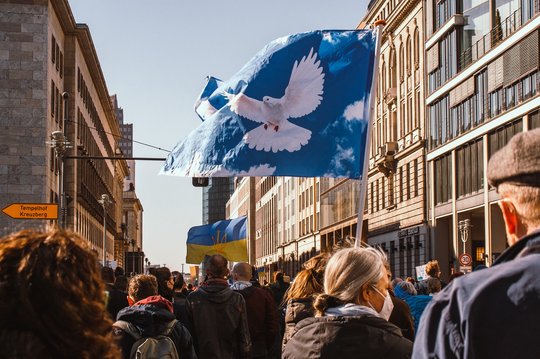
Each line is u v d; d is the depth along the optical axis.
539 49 35.56
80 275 2.37
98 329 2.38
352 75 10.27
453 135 47.25
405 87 57.25
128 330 6.97
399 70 58.91
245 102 10.25
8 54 43.31
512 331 2.35
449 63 47.94
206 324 9.38
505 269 2.43
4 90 43.16
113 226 98.31
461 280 2.50
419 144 52.62
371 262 4.66
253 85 10.28
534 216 2.59
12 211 25.88
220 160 10.23
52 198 45.31
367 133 9.45
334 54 10.27
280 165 10.19
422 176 52.44
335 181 77.19
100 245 80.12
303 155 10.20
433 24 50.88
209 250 24.53
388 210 60.34
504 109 39.69
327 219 81.06
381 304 4.70
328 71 10.26
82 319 2.33
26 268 2.30
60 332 2.29
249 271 11.05
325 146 10.23
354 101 10.23
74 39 54.75
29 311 2.27
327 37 10.29
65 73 54.56
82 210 61.41
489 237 41.78
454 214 46.88
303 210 98.31
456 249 46.50
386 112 62.16
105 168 88.12
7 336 2.27
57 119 48.78
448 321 2.46
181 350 7.22
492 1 41.59
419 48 53.97
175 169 10.41
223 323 9.41
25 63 43.44
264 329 10.88
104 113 85.56
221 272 9.56
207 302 9.42
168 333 7.07
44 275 2.30
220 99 10.64
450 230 50.31
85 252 2.43
